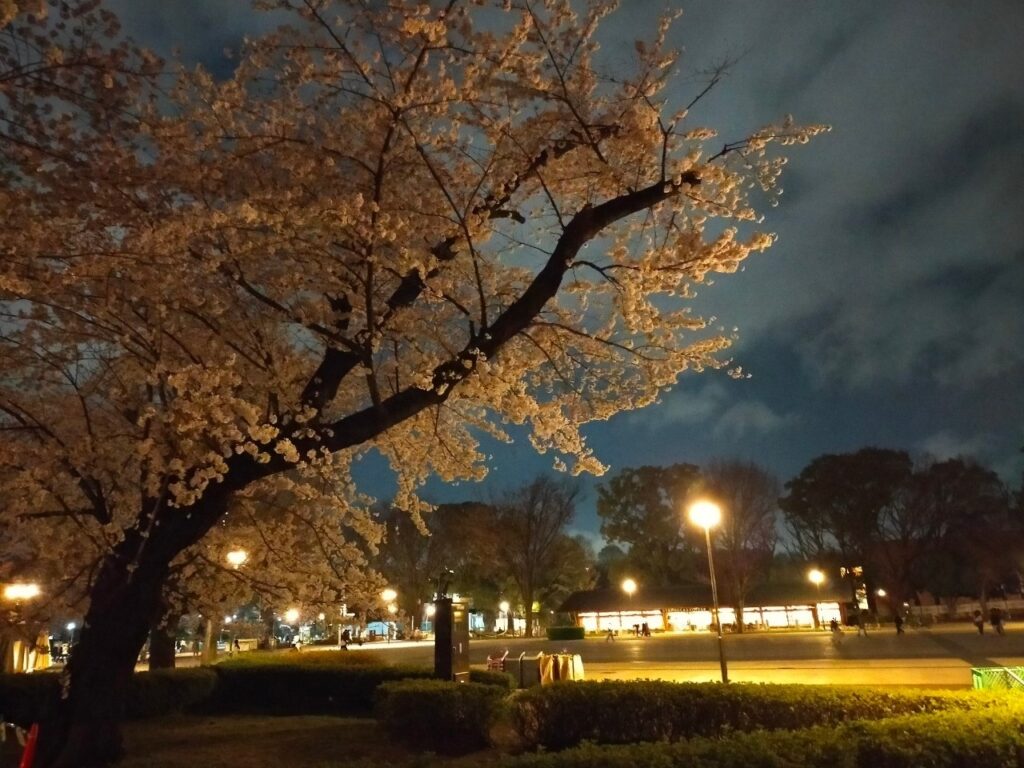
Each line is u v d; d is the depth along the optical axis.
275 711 16.12
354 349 7.65
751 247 8.04
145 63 6.64
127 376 8.70
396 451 10.38
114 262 6.55
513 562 54.81
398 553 51.81
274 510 11.07
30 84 6.22
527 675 17.30
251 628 16.48
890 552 52.81
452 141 8.35
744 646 32.56
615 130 8.16
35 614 8.72
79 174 6.69
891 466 52.50
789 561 65.62
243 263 8.20
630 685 10.29
